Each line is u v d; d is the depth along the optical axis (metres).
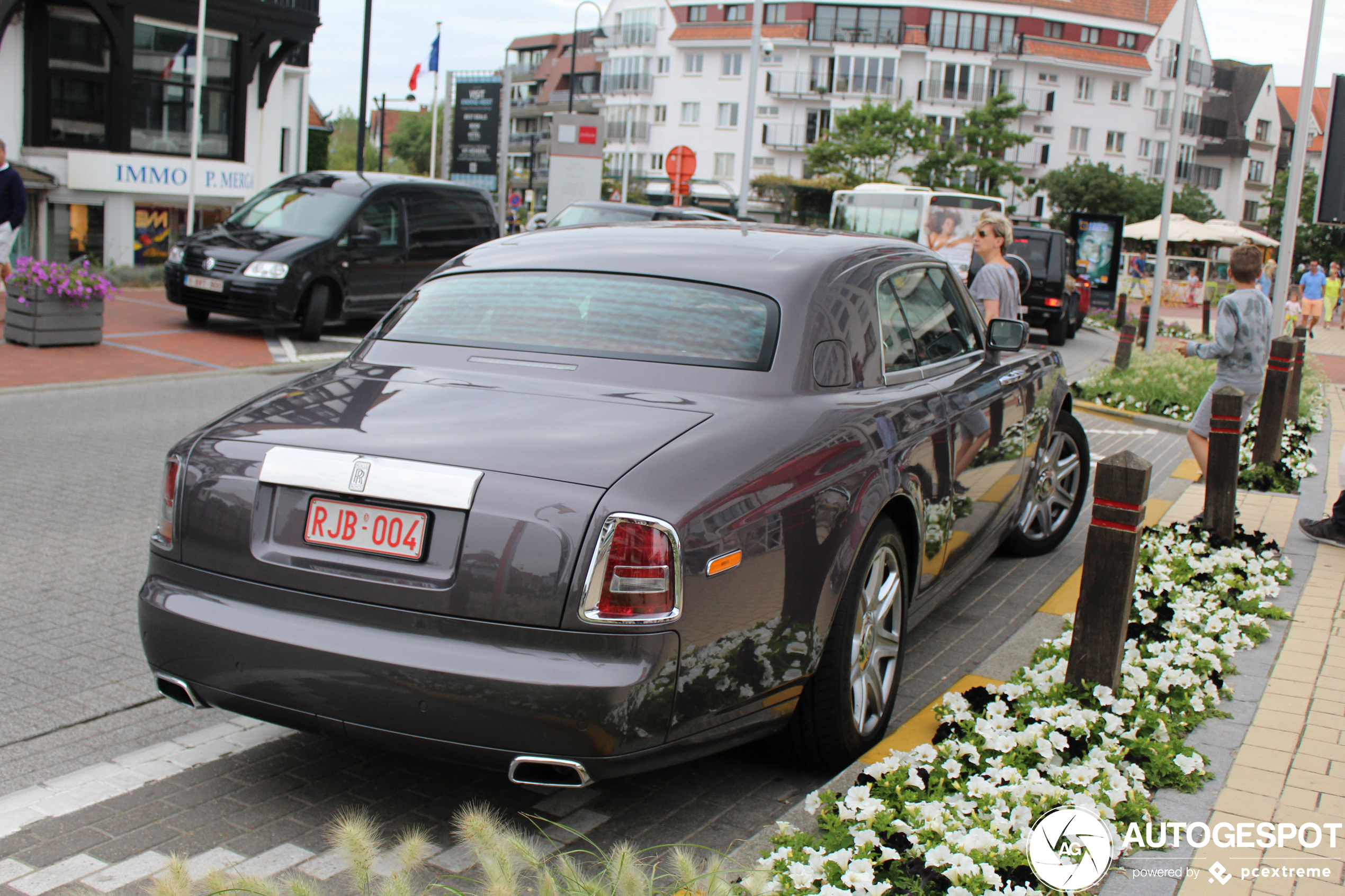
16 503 6.93
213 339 14.82
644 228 4.71
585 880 2.37
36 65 23.50
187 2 25.23
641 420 3.39
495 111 51.69
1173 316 39.69
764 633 3.30
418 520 3.08
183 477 3.38
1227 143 93.25
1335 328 41.22
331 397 3.63
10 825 3.36
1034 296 23.70
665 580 2.98
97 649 4.77
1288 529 7.37
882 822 3.25
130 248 25.38
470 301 4.19
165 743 3.96
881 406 4.04
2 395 10.50
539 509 2.99
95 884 3.07
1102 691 4.09
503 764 2.99
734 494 3.19
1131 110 85.94
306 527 3.19
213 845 3.29
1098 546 4.12
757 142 86.06
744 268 4.14
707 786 3.78
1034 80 83.06
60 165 23.86
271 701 3.15
